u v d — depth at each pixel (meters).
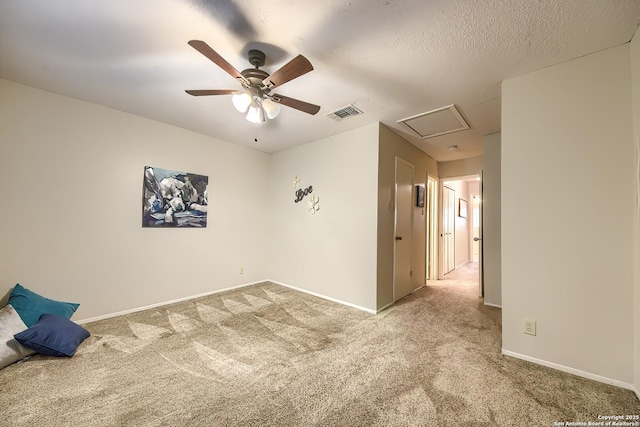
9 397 1.53
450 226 5.91
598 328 1.74
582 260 1.80
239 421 1.38
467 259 7.43
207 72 2.12
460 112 2.78
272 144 4.07
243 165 4.18
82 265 2.65
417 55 1.84
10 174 2.28
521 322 2.02
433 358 2.03
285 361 1.98
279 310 3.10
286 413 1.44
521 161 2.04
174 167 3.34
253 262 4.32
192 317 2.84
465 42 1.69
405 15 1.47
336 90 2.34
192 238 3.54
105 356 2.01
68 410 1.44
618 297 1.68
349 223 3.36
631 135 1.65
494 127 3.19
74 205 2.60
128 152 2.95
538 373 1.82
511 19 1.48
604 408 1.48
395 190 3.47
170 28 1.61
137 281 3.03
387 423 1.38
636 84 1.59
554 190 1.90
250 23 1.56
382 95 2.43
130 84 2.32
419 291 4.08
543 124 1.95
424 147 4.05
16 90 2.30
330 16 1.49
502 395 1.60
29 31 1.65
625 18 1.45
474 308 3.26
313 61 1.93
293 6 1.42
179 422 1.37
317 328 2.60
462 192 6.95
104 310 2.78
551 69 1.93
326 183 3.67
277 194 4.48
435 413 1.45
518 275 2.04
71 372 1.79
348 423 1.37
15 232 2.30
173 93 2.47
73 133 2.59
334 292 3.49
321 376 1.79
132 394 1.58
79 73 2.15
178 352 2.09
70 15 1.51
